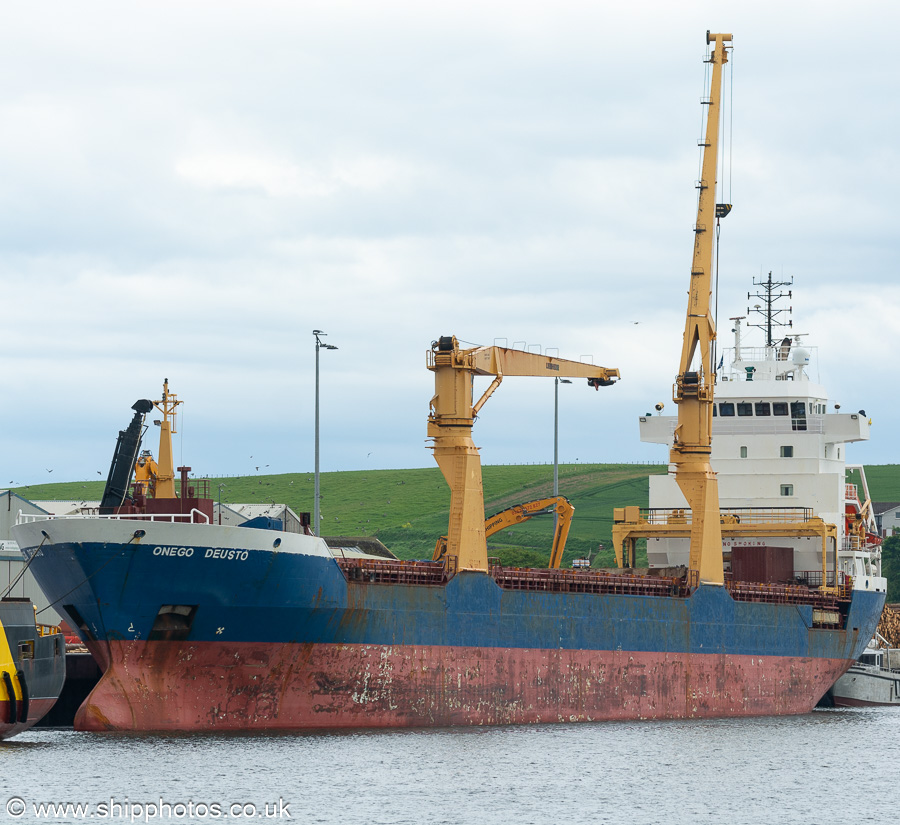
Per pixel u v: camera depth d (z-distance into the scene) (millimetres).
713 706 72500
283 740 54594
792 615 77125
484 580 63094
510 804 45250
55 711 65875
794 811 46156
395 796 45625
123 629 53688
